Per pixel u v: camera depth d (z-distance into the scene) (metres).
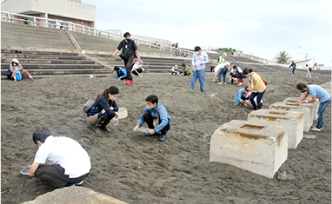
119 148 4.48
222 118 7.53
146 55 21.88
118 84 9.65
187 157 4.44
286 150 4.25
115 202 2.34
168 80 12.22
